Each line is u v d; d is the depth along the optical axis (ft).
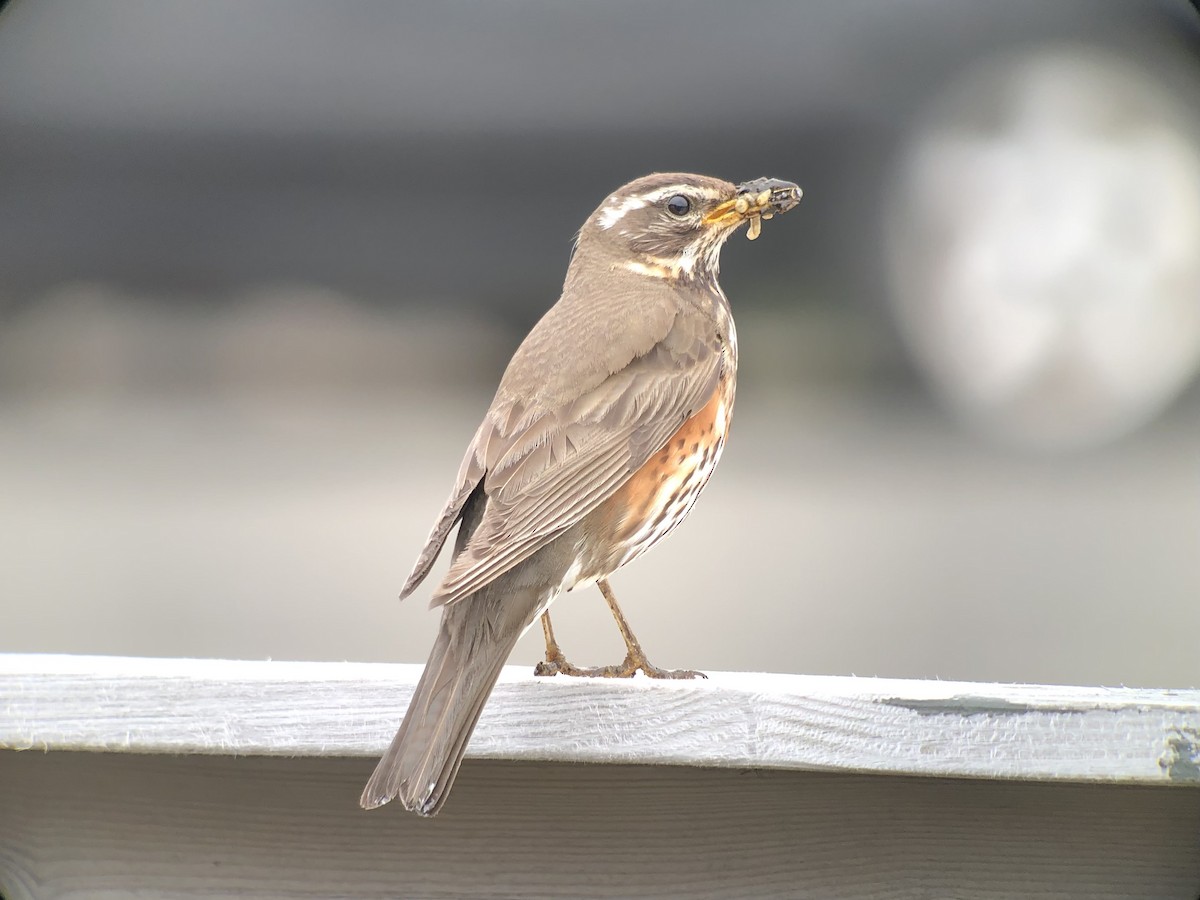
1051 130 50.37
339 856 22.62
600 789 22.81
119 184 48.44
